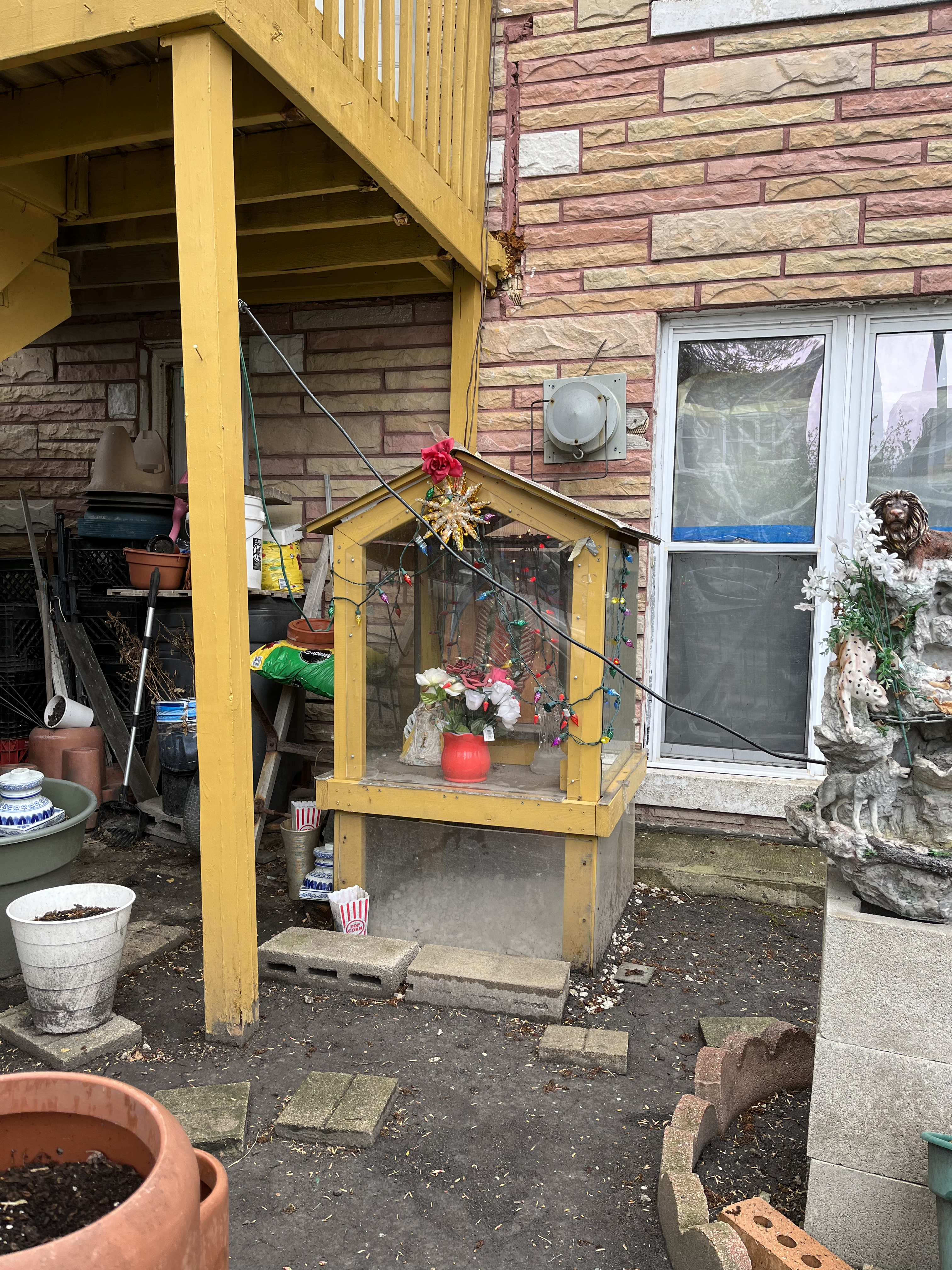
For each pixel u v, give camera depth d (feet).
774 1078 8.07
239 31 7.52
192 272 7.79
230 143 7.90
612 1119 7.57
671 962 10.66
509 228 14.15
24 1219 3.28
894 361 12.96
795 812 6.60
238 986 8.46
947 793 6.12
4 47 8.26
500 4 13.96
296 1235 6.20
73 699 16.15
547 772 10.44
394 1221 6.36
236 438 8.13
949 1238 5.14
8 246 11.87
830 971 6.00
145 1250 2.83
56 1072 3.83
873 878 5.97
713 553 13.85
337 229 13.75
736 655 13.82
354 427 15.43
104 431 17.25
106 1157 3.72
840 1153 6.04
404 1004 9.46
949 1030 5.73
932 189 12.33
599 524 9.45
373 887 10.73
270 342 8.52
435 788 10.25
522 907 10.18
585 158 13.74
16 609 15.97
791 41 12.72
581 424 13.33
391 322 15.12
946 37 12.14
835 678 6.36
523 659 10.23
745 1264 5.17
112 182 12.45
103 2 7.75
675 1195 6.00
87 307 17.26
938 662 6.32
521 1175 6.86
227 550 8.02
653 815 13.92
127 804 14.61
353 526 10.36
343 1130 7.12
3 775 10.17
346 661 10.53
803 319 13.24
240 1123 7.14
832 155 12.66
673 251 13.38
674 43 13.24
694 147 13.21
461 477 9.72
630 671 11.86
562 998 9.12
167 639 15.01
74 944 8.21
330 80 8.96
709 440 13.82
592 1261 6.02
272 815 13.88
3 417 18.02
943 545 6.28
